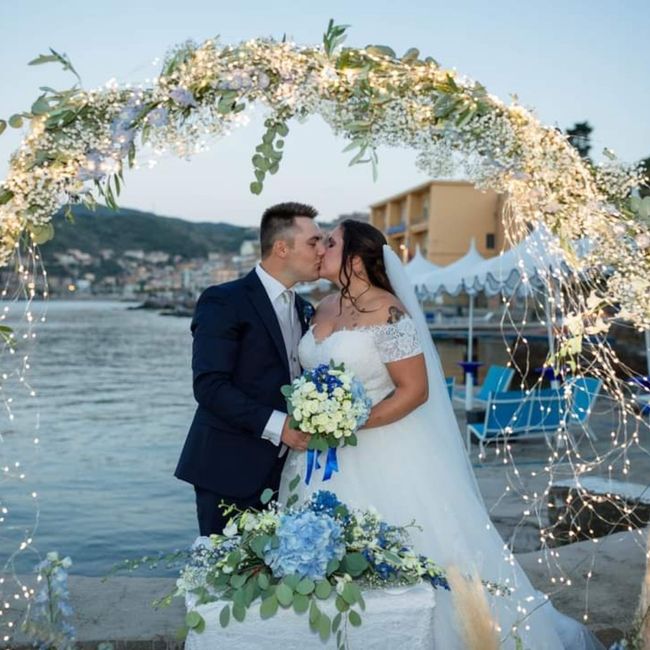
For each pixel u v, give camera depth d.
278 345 3.40
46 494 7.43
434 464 3.26
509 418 7.86
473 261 13.20
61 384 18.80
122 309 140.62
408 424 3.28
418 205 61.31
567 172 2.79
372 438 3.25
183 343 39.25
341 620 2.23
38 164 2.65
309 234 3.38
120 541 5.99
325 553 2.23
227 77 2.67
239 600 2.19
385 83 2.76
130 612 3.65
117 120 2.64
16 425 11.96
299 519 2.30
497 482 6.95
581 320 2.87
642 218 2.80
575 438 9.00
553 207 2.81
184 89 2.64
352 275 3.30
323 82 2.73
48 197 2.67
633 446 8.59
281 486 3.47
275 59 2.71
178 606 3.73
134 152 2.74
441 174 2.84
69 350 33.00
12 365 22.12
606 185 2.85
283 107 2.78
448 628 2.90
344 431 2.79
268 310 3.42
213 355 3.30
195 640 2.25
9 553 5.62
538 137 2.79
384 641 2.26
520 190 2.84
